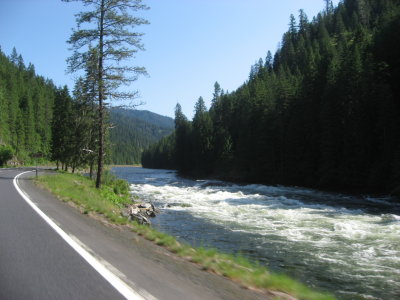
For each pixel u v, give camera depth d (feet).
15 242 22.39
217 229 53.26
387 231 50.01
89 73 67.10
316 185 146.92
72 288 14.38
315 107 158.81
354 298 25.21
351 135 132.36
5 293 13.66
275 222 59.36
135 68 67.00
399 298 25.38
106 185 92.27
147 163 535.19
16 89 331.98
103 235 26.76
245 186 154.61
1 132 245.04
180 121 336.29
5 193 54.19
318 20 397.39
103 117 73.56
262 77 294.25
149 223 56.49
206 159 267.59
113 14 64.95
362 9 333.62
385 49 152.97
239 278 18.13
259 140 189.57
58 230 26.94
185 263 20.49
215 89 338.34
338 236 47.39
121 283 15.19
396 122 119.55
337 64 158.71
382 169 116.88
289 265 33.91
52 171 142.20
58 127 151.94
